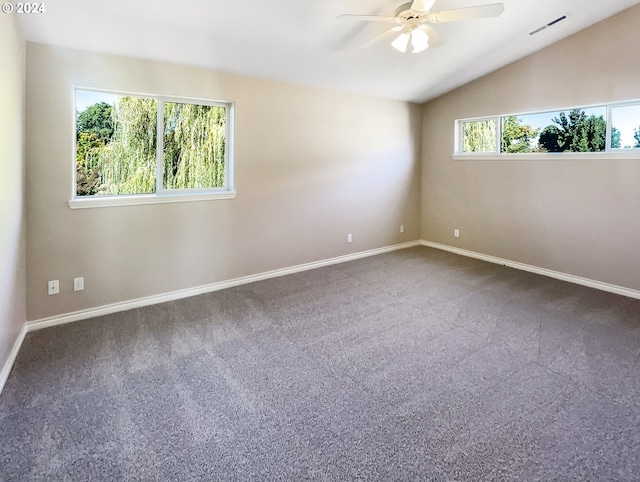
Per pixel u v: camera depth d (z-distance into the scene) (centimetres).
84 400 214
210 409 207
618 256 391
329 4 287
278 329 309
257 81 409
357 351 272
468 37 379
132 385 230
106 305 339
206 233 392
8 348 244
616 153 384
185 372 245
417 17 267
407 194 593
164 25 287
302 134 454
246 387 228
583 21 378
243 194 413
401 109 563
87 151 327
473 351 272
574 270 429
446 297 382
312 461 170
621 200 385
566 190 430
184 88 361
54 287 311
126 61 326
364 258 538
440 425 194
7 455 173
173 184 377
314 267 489
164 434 188
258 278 438
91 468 166
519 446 179
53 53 293
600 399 215
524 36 393
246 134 407
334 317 333
